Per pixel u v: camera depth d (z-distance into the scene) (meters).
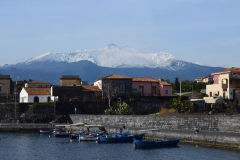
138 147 76.75
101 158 67.62
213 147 70.62
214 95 120.69
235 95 116.69
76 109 112.44
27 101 123.31
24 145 84.25
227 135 68.31
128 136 87.06
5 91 141.75
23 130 109.69
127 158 66.88
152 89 125.06
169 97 118.19
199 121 78.75
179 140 78.38
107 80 116.88
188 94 131.62
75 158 68.31
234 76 119.38
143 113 113.88
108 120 99.38
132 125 93.56
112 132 93.62
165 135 81.69
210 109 106.44
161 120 86.69
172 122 84.25
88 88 119.00
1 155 72.25
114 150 75.44
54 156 70.50
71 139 93.38
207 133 72.75
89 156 69.81
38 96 124.31
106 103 114.62
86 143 86.88
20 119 113.06
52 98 118.31
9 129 110.38
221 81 121.50
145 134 86.69
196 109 105.81
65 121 110.88
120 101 110.50
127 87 118.19
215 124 75.44
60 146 82.44
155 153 70.00
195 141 74.81
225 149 68.19
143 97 116.62
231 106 106.06
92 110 113.44
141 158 66.06
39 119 112.25
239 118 70.69
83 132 97.19
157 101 115.19
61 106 112.06
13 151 76.44
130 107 113.31
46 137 99.19
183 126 81.94
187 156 64.94
